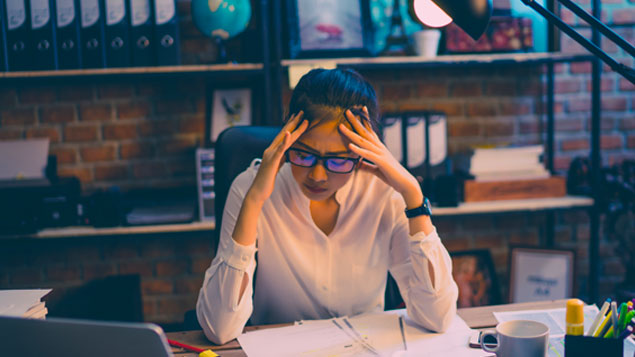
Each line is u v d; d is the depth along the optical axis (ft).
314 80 3.73
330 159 3.62
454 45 7.38
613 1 8.29
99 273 8.27
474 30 3.57
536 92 8.52
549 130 8.51
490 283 8.20
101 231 6.87
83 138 7.97
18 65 6.75
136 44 6.84
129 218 6.98
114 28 6.80
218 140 4.71
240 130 4.76
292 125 3.67
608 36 3.22
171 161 8.11
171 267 8.36
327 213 4.36
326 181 3.70
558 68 8.47
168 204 7.22
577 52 7.87
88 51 6.80
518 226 8.77
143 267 8.32
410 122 7.45
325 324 3.78
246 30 7.47
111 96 7.94
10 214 6.83
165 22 6.82
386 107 8.29
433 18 4.28
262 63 6.86
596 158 7.39
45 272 8.18
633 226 8.15
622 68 3.23
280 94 6.88
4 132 7.86
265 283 4.44
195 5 6.79
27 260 8.14
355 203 4.31
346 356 3.28
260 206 3.74
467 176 7.57
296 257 4.33
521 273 8.02
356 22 7.21
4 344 2.34
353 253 4.36
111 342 2.27
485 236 8.74
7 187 6.89
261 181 3.71
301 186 3.80
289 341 3.53
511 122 8.52
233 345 3.56
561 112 8.59
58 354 2.33
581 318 2.85
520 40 7.49
